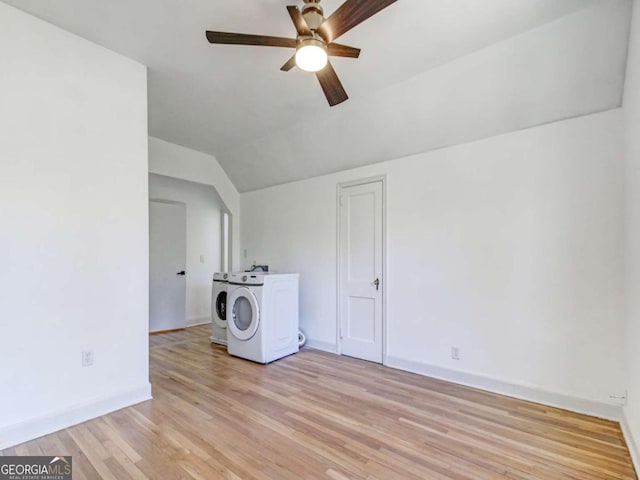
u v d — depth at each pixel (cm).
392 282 336
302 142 387
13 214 197
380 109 308
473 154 286
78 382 221
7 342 194
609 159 227
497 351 270
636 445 175
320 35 184
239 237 514
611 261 226
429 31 215
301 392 269
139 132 257
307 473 169
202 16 205
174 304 504
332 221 394
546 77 230
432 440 199
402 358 325
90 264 229
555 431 208
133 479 163
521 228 261
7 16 197
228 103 319
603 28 198
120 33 222
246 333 354
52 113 214
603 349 227
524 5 193
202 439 199
